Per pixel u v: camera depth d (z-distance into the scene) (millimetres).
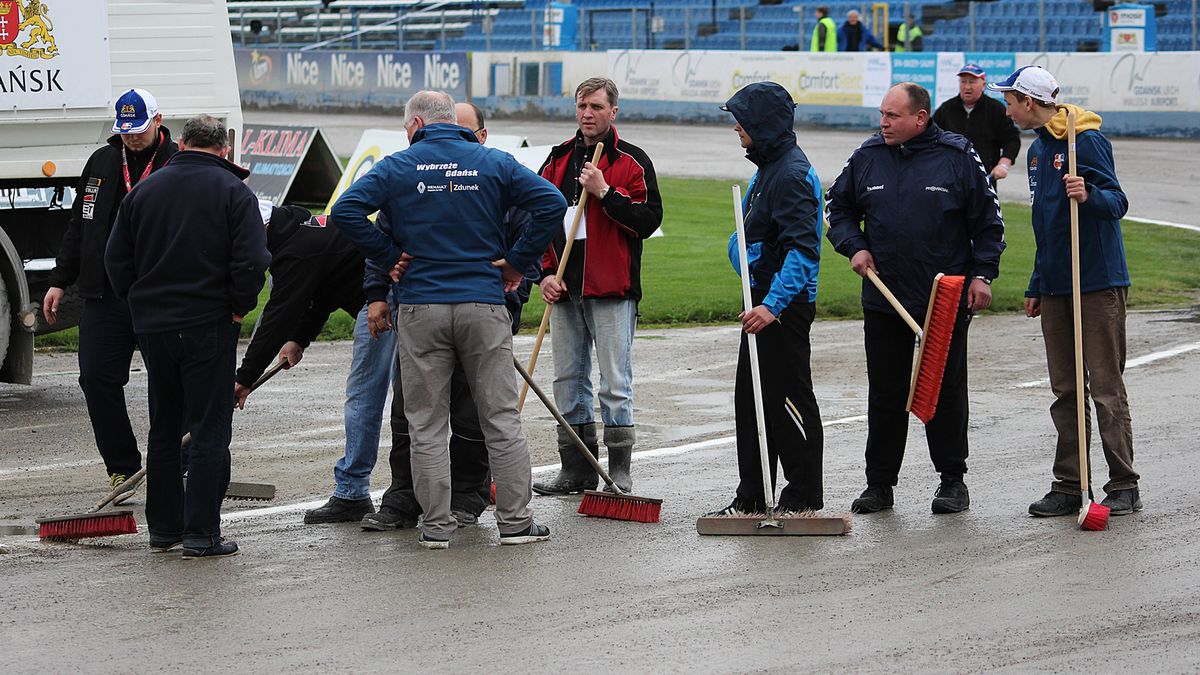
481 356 8992
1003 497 10273
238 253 8695
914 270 9750
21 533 9523
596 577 8344
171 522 9055
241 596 8008
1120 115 38281
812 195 9305
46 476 11148
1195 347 16234
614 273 10266
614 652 7043
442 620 7555
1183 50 40812
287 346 9891
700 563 8633
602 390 10469
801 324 9539
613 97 10164
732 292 20203
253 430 12852
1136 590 7980
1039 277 9938
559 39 50594
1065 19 43062
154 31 14719
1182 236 25156
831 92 41719
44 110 14102
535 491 10641
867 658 6949
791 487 9664
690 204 29172
